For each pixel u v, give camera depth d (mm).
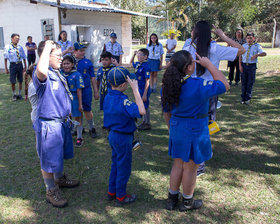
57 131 2789
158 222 2736
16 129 5363
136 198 3123
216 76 2367
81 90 4320
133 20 31641
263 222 2701
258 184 3355
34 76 2635
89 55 14156
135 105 2664
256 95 7566
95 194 3234
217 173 3637
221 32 3182
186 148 2525
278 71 10961
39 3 12945
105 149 4453
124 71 2734
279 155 4090
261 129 5117
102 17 14883
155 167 3832
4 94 8375
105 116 2887
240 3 12312
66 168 3842
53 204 2992
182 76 2432
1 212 2906
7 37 14484
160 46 8141
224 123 5488
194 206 2910
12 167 3879
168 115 2709
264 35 29953
